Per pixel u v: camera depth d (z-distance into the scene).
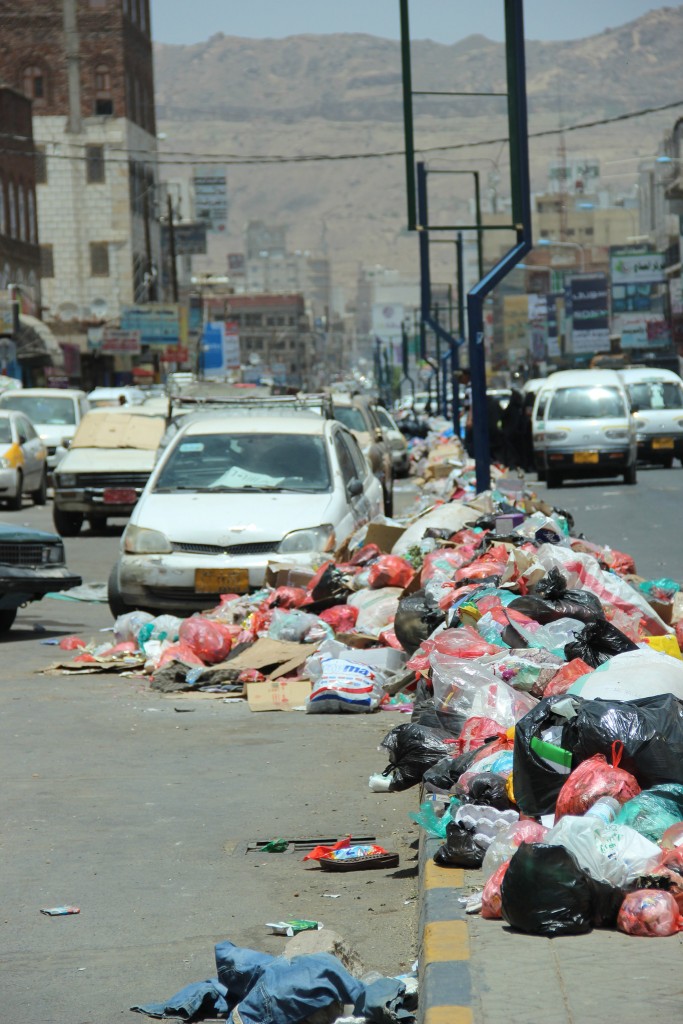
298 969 8.34
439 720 14.17
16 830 13.65
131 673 21.86
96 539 44.69
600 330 193.88
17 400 65.56
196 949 10.46
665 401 72.00
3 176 134.25
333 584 22.94
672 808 9.81
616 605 18.86
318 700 18.92
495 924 9.20
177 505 25.89
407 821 13.75
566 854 8.91
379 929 10.74
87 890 11.88
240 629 22.05
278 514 25.33
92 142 190.38
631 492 54.75
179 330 167.38
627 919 8.86
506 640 16.56
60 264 191.62
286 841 13.18
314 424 28.62
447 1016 7.59
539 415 61.53
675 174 179.50
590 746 10.38
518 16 36.41
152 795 14.88
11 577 25.02
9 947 10.59
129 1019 9.12
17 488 55.78
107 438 47.50
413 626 19.89
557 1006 7.68
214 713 19.05
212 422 28.70
